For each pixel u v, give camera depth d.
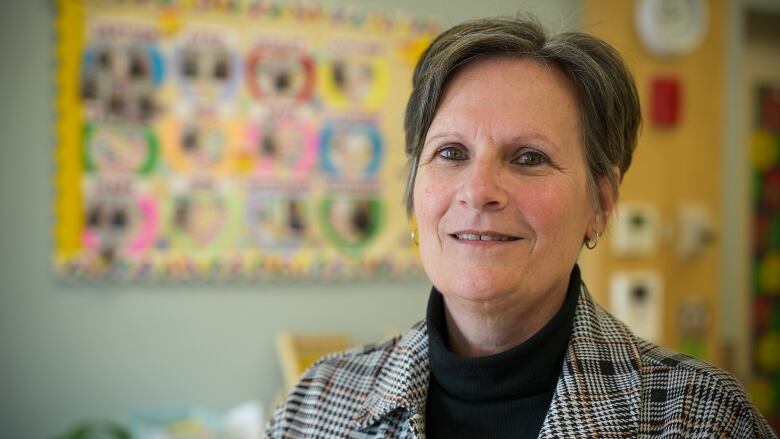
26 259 1.67
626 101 0.77
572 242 0.75
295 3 1.82
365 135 1.87
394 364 0.84
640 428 0.70
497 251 0.72
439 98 0.77
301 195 1.83
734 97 2.29
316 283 1.86
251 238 1.80
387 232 1.90
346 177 1.86
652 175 2.01
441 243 0.75
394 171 1.90
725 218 2.31
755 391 2.43
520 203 0.71
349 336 1.89
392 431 0.79
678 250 2.03
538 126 0.72
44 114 1.68
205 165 1.77
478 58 0.75
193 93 1.76
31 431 1.68
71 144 1.68
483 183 0.71
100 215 1.71
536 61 0.74
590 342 0.76
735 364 2.32
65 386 1.70
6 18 1.66
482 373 0.74
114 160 1.71
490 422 0.75
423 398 0.79
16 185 1.66
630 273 2.00
